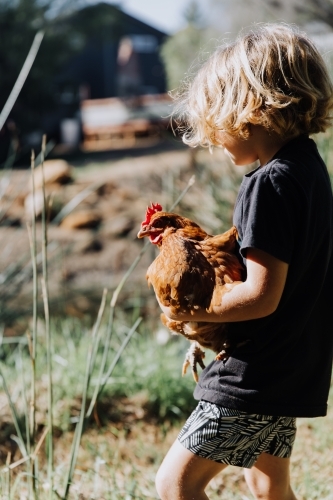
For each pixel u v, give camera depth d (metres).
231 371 2.35
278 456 2.53
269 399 2.32
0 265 8.28
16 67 19.38
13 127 5.00
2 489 3.17
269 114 2.25
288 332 2.29
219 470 2.47
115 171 14.49
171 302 2.35
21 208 11.02
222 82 2.33
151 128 24.47
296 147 2.32
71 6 20.56
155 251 9.97
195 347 2.53
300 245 2.22
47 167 12.73
